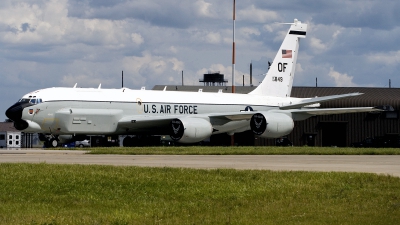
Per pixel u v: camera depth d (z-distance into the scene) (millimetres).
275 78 100438
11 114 73938
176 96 87938
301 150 63250
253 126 79125
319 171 37625
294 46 102250
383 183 32312
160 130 85688
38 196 29672
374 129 111312
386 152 60594
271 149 65312
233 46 105000
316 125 111688
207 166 42312
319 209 26266
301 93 119188
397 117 110812
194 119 78875
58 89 77750
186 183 32438
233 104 93000
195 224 23594
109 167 38656
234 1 104812
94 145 93812
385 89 120375
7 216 25109
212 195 29734
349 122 111500
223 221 24016
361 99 112062
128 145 89125
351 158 52531
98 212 25969
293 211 25859
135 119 80625
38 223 23656
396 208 26125
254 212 25750
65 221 23984
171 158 51250
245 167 41688
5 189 31125
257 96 96938
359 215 24891
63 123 76125
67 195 29875
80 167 38625
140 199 28984
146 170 36969
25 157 52531
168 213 25625
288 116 79750
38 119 74812
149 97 84500
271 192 30234
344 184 32094
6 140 124625
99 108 78750
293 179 33531
